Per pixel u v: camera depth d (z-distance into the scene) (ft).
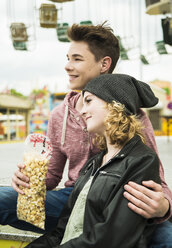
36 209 4.60
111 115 4.00
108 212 3.44
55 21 13.69
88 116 4.33
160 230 4.15
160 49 16.38
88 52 5.41
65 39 13.96
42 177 4.65
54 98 70.49
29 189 4.60
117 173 3.82
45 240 4.43
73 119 5.64
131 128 4.04
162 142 38.73
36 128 69.41
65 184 5.92
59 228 4.51
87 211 3.85
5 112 61.36
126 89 4.23
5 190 5.54
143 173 3.62
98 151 5.56
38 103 70.28
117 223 3.38
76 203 4.23
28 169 4.62
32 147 4.80
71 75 5.56
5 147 36.94
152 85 69.10
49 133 5.99
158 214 3.61
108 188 3.78
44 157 4.77
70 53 5.51
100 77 4.34
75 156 5.66
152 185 3.56
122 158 3.92
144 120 4.87
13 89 68.13
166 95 68.33
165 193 4.33
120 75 4.38
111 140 4.08
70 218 4.20
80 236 3.57
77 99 5.78
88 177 4.43
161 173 4.61
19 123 65.21
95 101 4.25
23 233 6.45
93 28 5.45
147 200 3.48
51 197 5.59
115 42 5.68
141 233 3.51
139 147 3.97
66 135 5.70
